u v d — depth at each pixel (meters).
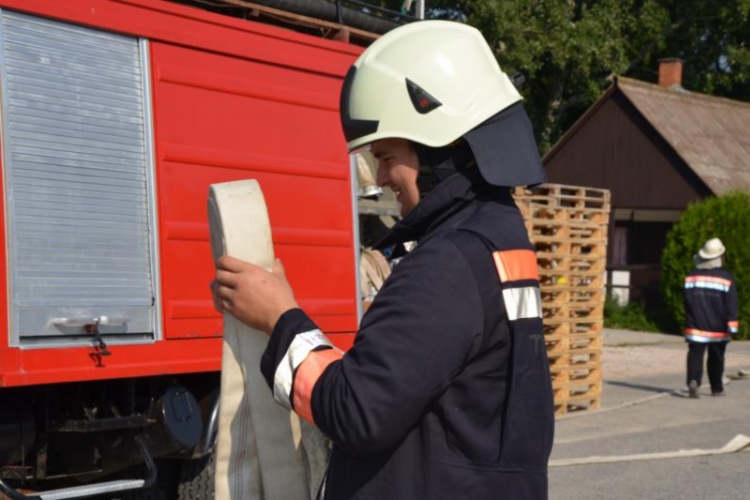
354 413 2.12
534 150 2.42
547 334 11.62
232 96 6.19
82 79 5.45
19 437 5.41
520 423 2.23
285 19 6.96
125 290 5.55
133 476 6.17
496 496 2.21
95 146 5.48
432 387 2.15
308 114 6.62
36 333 5.11
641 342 21.39
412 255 2.26
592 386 12.24
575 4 30.11
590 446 9.91
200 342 5.88
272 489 2.71
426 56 2.40
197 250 5.91
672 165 25.50
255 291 2.39
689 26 34.28
